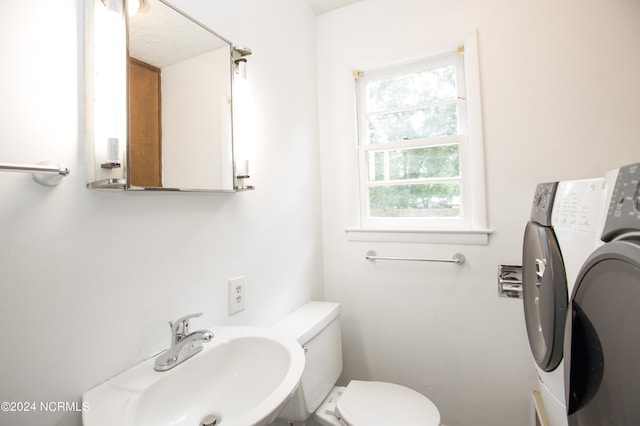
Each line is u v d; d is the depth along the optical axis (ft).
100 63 2.37
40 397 2.03
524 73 4.63
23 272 1.98
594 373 2.00
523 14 4.64
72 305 2.22
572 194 2.69
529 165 4.61
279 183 4.79
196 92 3.24
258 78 4.38
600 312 1.91
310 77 5.89
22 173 1.99
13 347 1.92
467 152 5.16
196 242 3.28
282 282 4.76
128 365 2.57
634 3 4.14
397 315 5.52
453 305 5.12
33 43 2.07
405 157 5.74
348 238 5.88
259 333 3.15
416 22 5.35
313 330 4.27
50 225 2.12
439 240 5.17
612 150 4.20
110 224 2.48
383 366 5.61
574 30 4.39
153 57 2.80
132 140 2.58
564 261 2.65
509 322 4.77
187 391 2.61
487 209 4.85
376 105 5.96
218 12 3.66
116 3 2.42
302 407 3.90
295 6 5.43
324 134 6.11
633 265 1.53
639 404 1.53
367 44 5.74
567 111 4.42
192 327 3.19
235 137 3.72
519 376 4.71
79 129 2.30
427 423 3.75
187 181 3.10
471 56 4.91
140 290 2.70
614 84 4.20
